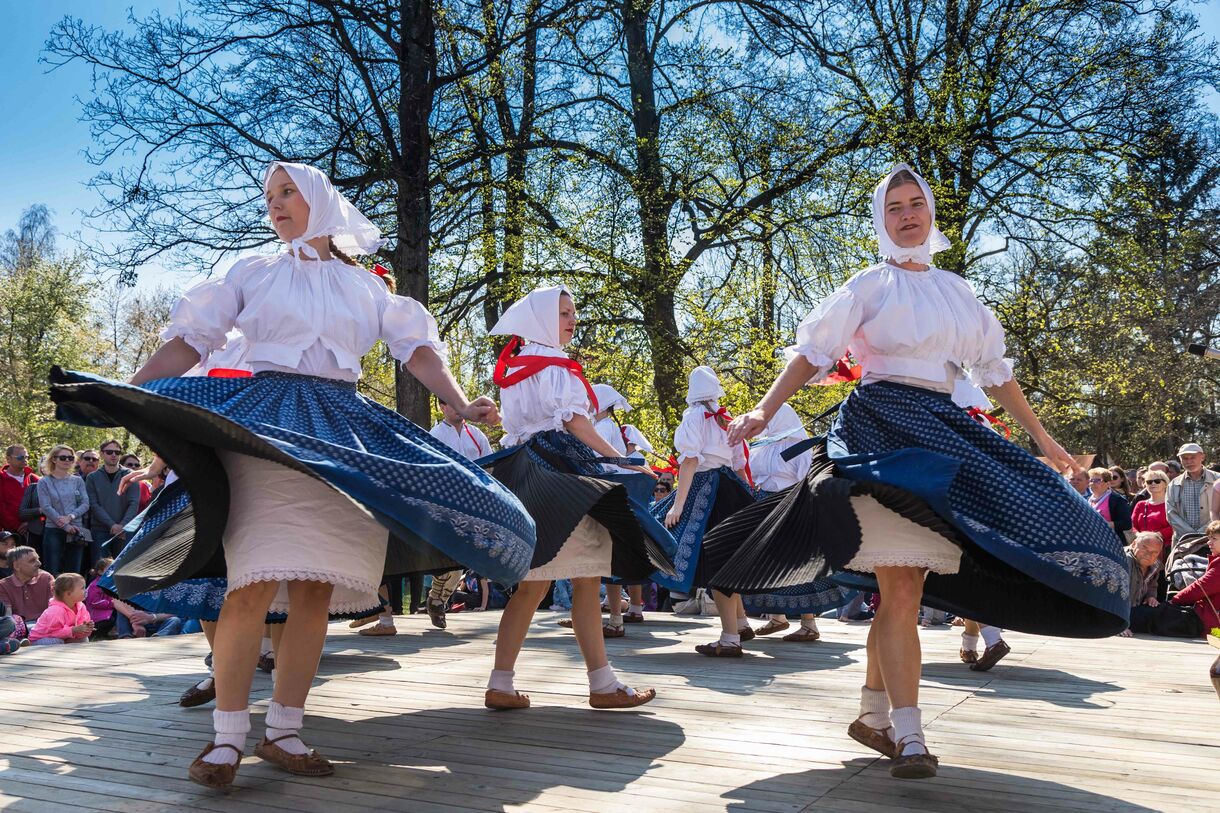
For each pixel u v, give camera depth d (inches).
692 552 189.2
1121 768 101.4
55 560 317.4
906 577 94.4
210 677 134.3
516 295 513.7
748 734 117.0
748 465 205.6
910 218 103.2
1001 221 576.4
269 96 468.1
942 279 103.9
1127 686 156.3
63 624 240.1
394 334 106.1
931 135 519.5
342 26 462.0
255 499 89.3
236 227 468.1
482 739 114.3
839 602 205.5
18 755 106.7
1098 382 617.0
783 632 228.2
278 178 101.2
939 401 98.8
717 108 530.0
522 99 537.3
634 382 526.6
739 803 88.7
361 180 473.7
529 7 498.0
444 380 106.7
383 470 87.7
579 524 128.2
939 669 175.6
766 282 529.3
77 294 1078.4
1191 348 206.5
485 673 163.5
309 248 101.3
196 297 97.6
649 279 523.8
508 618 132.0
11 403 1023.6
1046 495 90.5
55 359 1053.8
